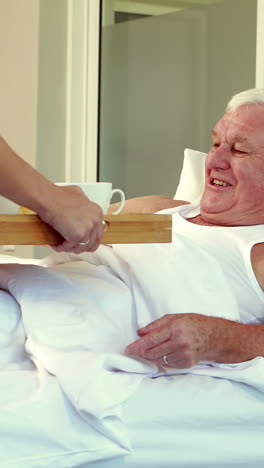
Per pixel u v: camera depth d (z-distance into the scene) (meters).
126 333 1.43
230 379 1.32
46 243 1.17
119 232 1.23
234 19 3.20
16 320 1.30
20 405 1.11
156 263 1.47
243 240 1.60
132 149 3.83
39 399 1.13
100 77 3.98
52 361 1.19
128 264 1.51
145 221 1.24
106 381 1.14
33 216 1.16
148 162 3.74
